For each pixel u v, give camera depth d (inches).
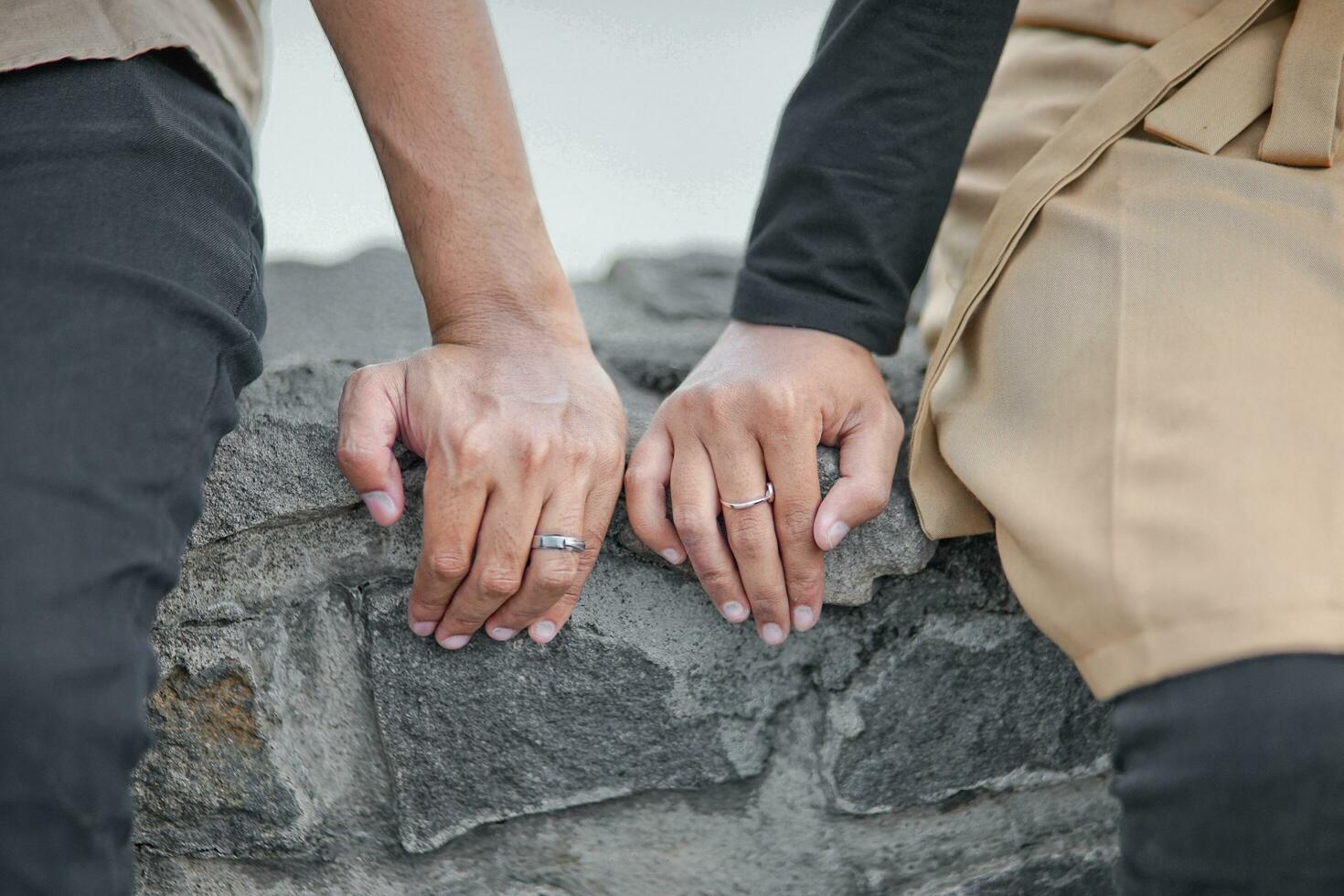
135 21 27.8
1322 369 26.2
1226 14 29.6
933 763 32.9
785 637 30.9
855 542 31.0
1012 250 29.7
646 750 32.4
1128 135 29.7
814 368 29.9
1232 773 24.3
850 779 32.7
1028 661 32.6
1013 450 28.2
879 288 30.7
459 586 29.4
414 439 29.5
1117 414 26.8
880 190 30.3
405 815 32.2
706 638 32.1
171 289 26.1
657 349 38.0
